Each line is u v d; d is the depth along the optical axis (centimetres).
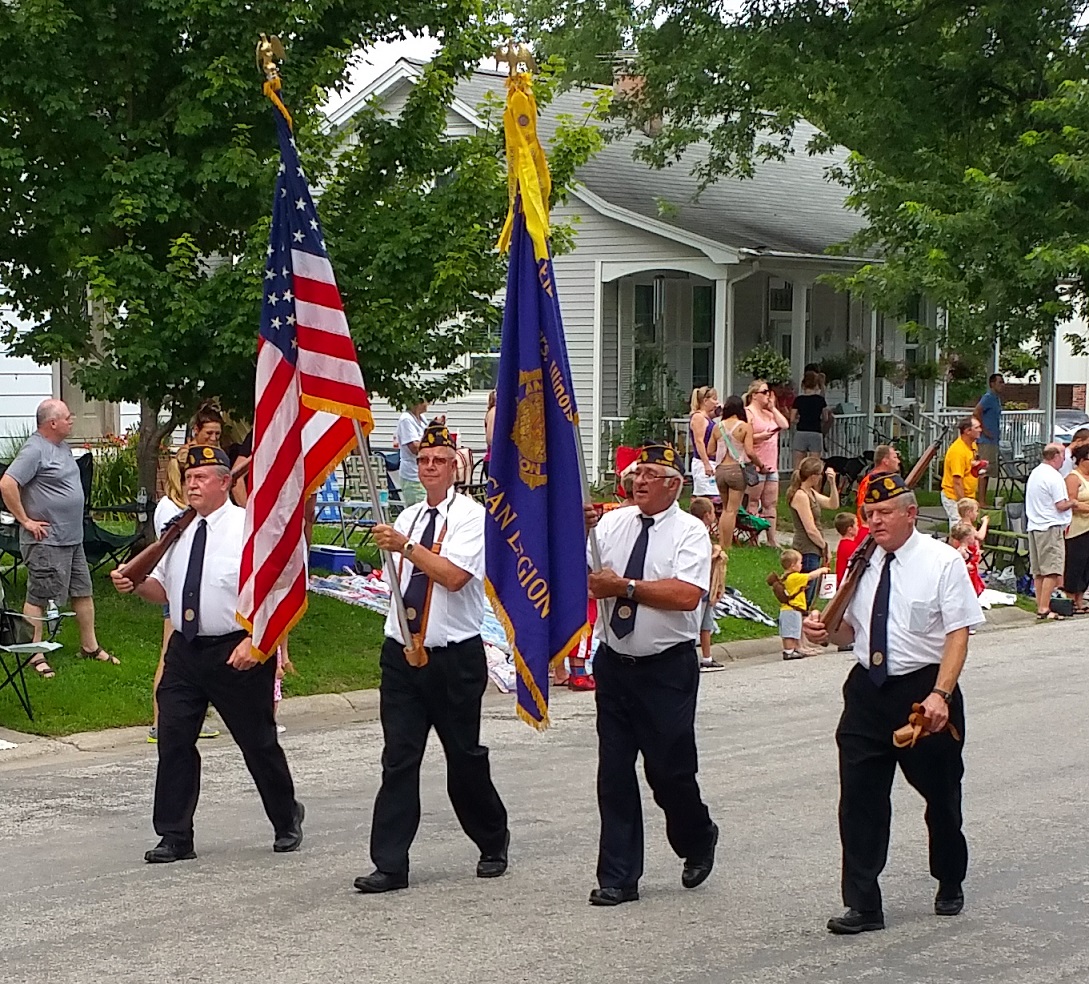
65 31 1381
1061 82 2338
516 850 820
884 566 672
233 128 1419
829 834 850
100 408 2438
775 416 2138
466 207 1463
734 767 1030
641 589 700
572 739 1145
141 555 789
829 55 2589
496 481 712
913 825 874
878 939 666
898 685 667
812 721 1198
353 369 775
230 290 1360
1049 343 2558
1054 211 2219
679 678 714
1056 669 1438
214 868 785
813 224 3006
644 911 707
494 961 634
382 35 1520
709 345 2967
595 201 2653
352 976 616
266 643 775
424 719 746
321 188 1570
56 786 990
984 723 1172
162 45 1436
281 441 792
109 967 630
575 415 715
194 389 1447
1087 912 708
